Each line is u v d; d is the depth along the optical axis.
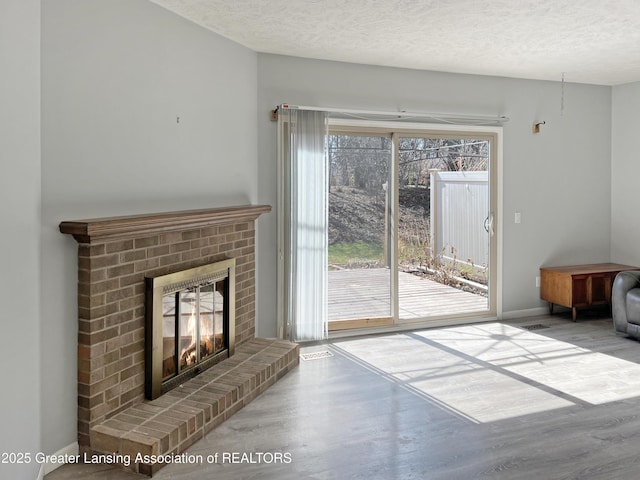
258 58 4.51
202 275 3.53
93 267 2.70
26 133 2.30
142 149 3.24
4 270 2.08
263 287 4.65
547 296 5.74
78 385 2.74
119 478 2.57
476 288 5.58
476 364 4.21
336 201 4.98
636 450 2.82
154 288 3.06
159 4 3.35
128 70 3.11
